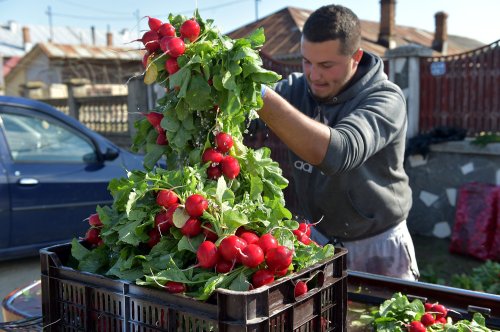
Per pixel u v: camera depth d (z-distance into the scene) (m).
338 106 2.30
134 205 1.40
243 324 1.10
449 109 6.64
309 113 2.44
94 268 1.47
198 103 1.42
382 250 2.42
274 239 1.29
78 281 1.40
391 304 1.62
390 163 2.31
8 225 4.30
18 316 1.75
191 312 1.18
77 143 4.83
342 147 1.78
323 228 2.49
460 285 4.39
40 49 21.88
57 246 1.54
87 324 1.38
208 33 1.46
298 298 1.26
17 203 4.33
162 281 1.23
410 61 6.73
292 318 1.24
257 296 1.14
